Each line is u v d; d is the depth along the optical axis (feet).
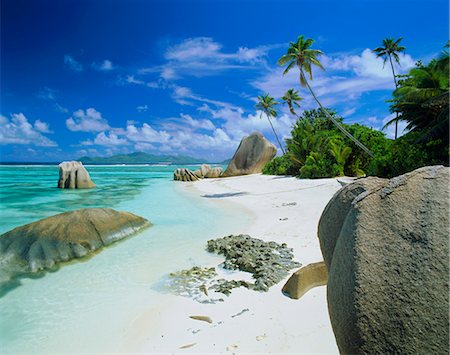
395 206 6.07
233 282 18.56
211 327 13.92
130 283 19.51
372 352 5.06
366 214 6.21
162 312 15.66
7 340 13.75
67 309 16.40
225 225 35.81
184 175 120.67
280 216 38.73
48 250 23.36
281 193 61.05
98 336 13.91
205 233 32.07
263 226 33.83
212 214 43.37
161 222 37.78
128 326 14.60
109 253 25.48
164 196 66.03
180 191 77.20
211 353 12.01
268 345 12.18
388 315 5.17
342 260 6.12
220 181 106.42
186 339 13.17
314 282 16.74
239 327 13.67
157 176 156.87
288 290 16.53
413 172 6.47
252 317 14.42
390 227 5.87
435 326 4.84
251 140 136.98
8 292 18.45
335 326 5.78
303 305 15.06
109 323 14.94
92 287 19.03
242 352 11.88
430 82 59.88
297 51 79.25
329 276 6.49
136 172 211.82
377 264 5.60
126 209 48.11
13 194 67.72
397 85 81.05
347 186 8.08
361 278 5.56
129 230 31.09
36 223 26.55
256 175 122.72
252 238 28.45
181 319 14.85
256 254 22.99
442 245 5.31
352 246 5.97
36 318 15.55
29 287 19.12
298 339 12.40
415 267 5.32
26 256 22.39
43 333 14.25
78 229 26.66
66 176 81.15
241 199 57.88
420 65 67.31
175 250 26.17
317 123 127.75
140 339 13.50
